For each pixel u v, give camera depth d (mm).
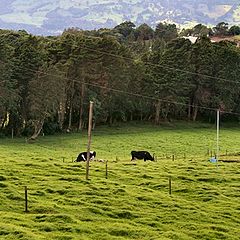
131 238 35125
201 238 36531
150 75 146750
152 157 82625
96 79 133250
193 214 42750
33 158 72625
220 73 155125
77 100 132000
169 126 146125
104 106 135750
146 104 146625
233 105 157750
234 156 89875
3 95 112625
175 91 148375
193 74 153875
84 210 41000
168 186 53625
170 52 149875
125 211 41438
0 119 116375
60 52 131500
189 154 101812
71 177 53188
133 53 168250
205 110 157500
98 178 54469
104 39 134625
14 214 38219
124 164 69062
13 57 119188
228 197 50844
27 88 119312
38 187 47812
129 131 134000
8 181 50031
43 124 121938
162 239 34812
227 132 140250
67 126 134375
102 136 123812
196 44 157750
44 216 37938
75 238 33406
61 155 91188
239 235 37844
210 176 60688
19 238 32406
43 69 116812
